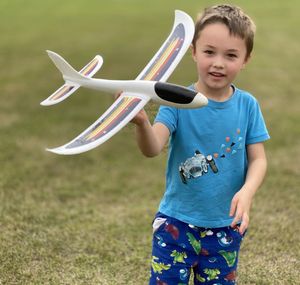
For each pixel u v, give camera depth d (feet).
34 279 11.01
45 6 58.03
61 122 22.62
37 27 46.09
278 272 11.44
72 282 10.95
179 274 8.50
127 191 16.20
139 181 17.04
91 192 15.99
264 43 38.68
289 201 15.10
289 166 17.85
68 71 7.71
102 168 18.04
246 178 8.41
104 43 39.01
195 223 8.37
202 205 8.36
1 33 43.73
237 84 28.58
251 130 8.55
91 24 47.09
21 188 15.71
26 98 26.23
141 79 7.65
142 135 7.23
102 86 7.41
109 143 20.44
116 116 6.71
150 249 12.47
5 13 54.03
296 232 13.21
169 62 7.80
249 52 8.21
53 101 7.63
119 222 13.85
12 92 27.32
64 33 43.11
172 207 8.50
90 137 6.33
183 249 8.45
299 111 24.26
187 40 8.00
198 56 8.10
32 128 21.66
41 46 38.50
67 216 14.07
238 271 11.50
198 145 8.26
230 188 8.43
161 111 8.18
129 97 7.07
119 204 15.23
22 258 11.74
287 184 16.33
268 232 13.20
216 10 8.15
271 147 19.75
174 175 8.46
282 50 36.91
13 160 18.07
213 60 7.92
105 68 32.40
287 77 30.35
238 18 7.93
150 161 18.90
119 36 41.47
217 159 8.30
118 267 11.65
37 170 17.34
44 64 33.32
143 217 14.23
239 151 8.39
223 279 8.65
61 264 11.65
